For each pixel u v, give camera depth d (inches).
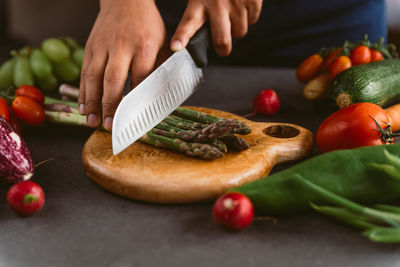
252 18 30.4
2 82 34.3
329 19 41.8
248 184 22.1
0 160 23.3
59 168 25.9
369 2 41.0
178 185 22.8
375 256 20.2
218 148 24.6
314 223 21.8
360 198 22.2
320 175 22.2
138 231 21.5
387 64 30.5
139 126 24.7
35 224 21.9
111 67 25.3
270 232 21.3
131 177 23.1
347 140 24.9
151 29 26.6
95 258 20.3
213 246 20.7
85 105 26.3
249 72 41.1
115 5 27.2
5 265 20.1
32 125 29.0
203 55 27.0
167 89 25.8
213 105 33.2
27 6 67.4
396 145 23.0
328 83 32.1
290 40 42.8
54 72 35.8
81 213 22.5
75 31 69.0
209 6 27.4
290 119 31.1
